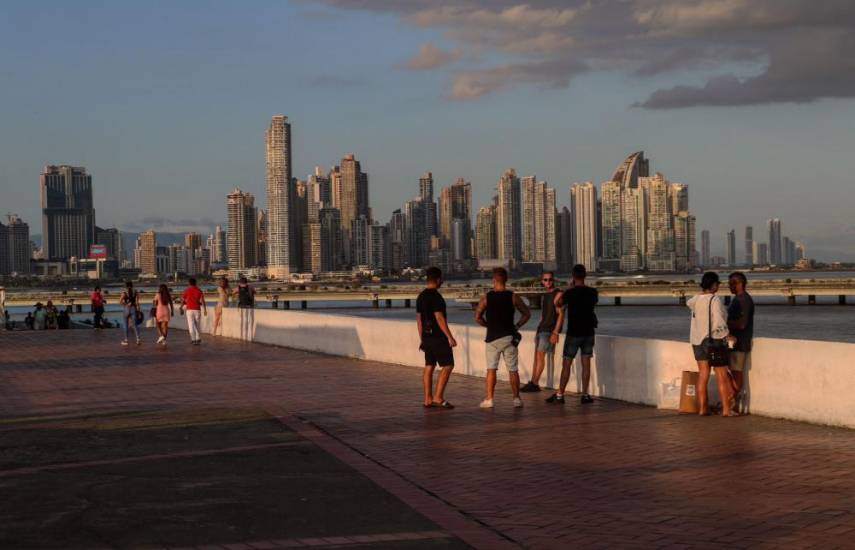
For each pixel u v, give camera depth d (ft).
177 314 130.62
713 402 45.37
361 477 31.24
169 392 56.13
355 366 71.77
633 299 578.25
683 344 45.88
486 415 45.19
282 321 95.09
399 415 45.42
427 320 47.60
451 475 31.50
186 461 34.17
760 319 293.23
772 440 36.83
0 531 24.39
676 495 28.07
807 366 40.73
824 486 28.76
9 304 415.64
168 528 24.67
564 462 33.40
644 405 47.83
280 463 33.71
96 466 33.27
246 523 25.20
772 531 23.94
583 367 49.16
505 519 25.63
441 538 23.71
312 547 22.89
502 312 47.24
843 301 390.63
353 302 608.19
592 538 23.68
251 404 50.11
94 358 81.20
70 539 23.61
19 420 44.75
